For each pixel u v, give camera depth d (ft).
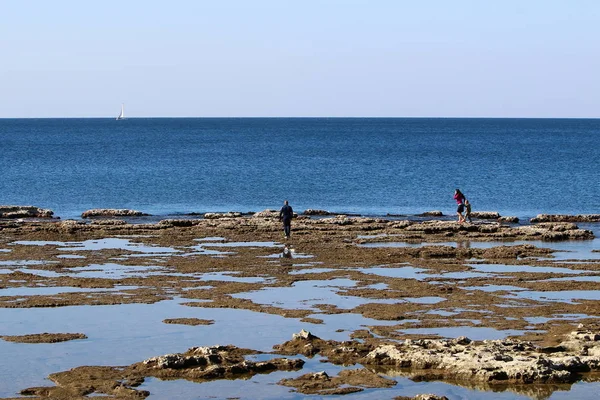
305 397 99.55
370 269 192.03
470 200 410.11
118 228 267.59
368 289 166.09
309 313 143.74
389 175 532.32
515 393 102.27
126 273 184.96
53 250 221.25
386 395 100.48
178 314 143.54
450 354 113.09
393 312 143.95
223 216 313.32
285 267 194.18
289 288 167.84
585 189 452.76
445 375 108.37
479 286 170.60
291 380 105.19
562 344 119.44
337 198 415.44
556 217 319.68
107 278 177.99
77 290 164.66
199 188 454.40
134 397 97.86
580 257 214.28
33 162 624.18
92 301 153.17
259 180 498.28
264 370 110.01
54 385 102.89
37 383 103.71
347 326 134.21
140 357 116.06
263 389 102.06
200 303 152.05
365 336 126.72
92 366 110.83
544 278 180.24
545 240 254.88
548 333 128.47
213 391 101.19
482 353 112.16
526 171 559.38
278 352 118.21
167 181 488.85
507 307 148.87
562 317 140.77
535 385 105.09
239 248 225.76
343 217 299.79
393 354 113.70
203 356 111.86
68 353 117.91
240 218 298.35
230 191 442.50
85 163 619.67
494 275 183.93
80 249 224.12
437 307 148.56
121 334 129.08
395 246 235.61
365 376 107.04
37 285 169.58
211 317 141.18
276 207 381.40
